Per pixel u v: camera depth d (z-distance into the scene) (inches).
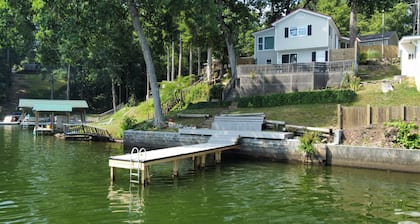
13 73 2920.8
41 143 1104.8
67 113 1455.5
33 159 797.9
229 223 390.0
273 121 894.4
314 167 707.4
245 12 1333.7
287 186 551.2
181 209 437.4
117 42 1277.1
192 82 1683.1
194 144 860.6
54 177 610.9
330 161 717.9
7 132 1472.7
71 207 443.2
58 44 1155.3
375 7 1485.0
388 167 662.5
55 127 1445.6
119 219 400.5
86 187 543.2
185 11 1094.4
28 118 1758.1
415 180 590.9
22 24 1144.8
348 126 768.3
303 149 733.9
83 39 1098.7
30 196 491.5
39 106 1402.6
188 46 1469.0
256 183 571.5
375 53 1320.1
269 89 1200.2
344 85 1085.8
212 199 480.4
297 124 878.4
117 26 1184.2
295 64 1165.1
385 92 991.6
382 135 711.1
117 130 1235.2
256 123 907.4
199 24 1106.7
